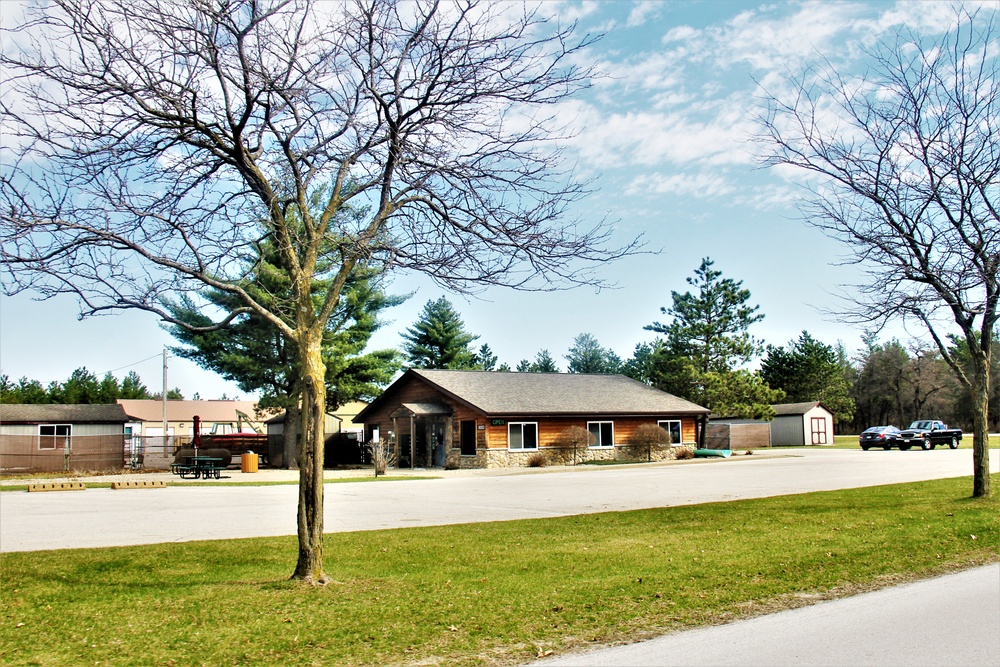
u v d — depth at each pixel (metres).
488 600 8.23
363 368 42.91
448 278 9.08
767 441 65.50
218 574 10.12
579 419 41.22
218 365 39.56
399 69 9.00
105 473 38.06
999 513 14.55
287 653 6.48
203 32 8.20
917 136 15.40
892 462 35.78
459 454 39.53
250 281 9.67
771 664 6.24
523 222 9.05
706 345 51.91
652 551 11.27
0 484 29.33
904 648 6.65
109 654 6.43
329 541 12.91
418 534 13.66
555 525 14.65
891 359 79.19
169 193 8.98
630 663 6.27
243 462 37.16
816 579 9.26
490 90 8.91
